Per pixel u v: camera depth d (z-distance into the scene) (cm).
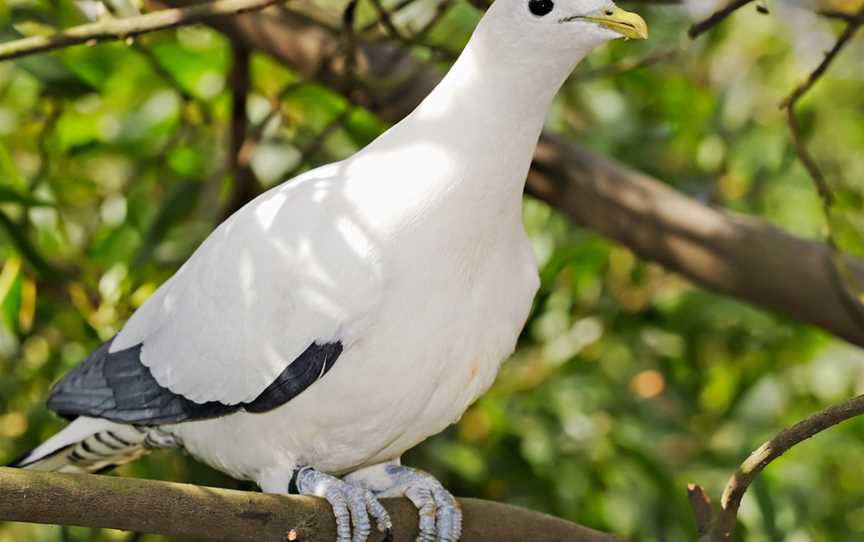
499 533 485
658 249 644
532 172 653
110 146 707
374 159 454
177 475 675
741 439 703
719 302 734
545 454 689
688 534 681
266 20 648
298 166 679
